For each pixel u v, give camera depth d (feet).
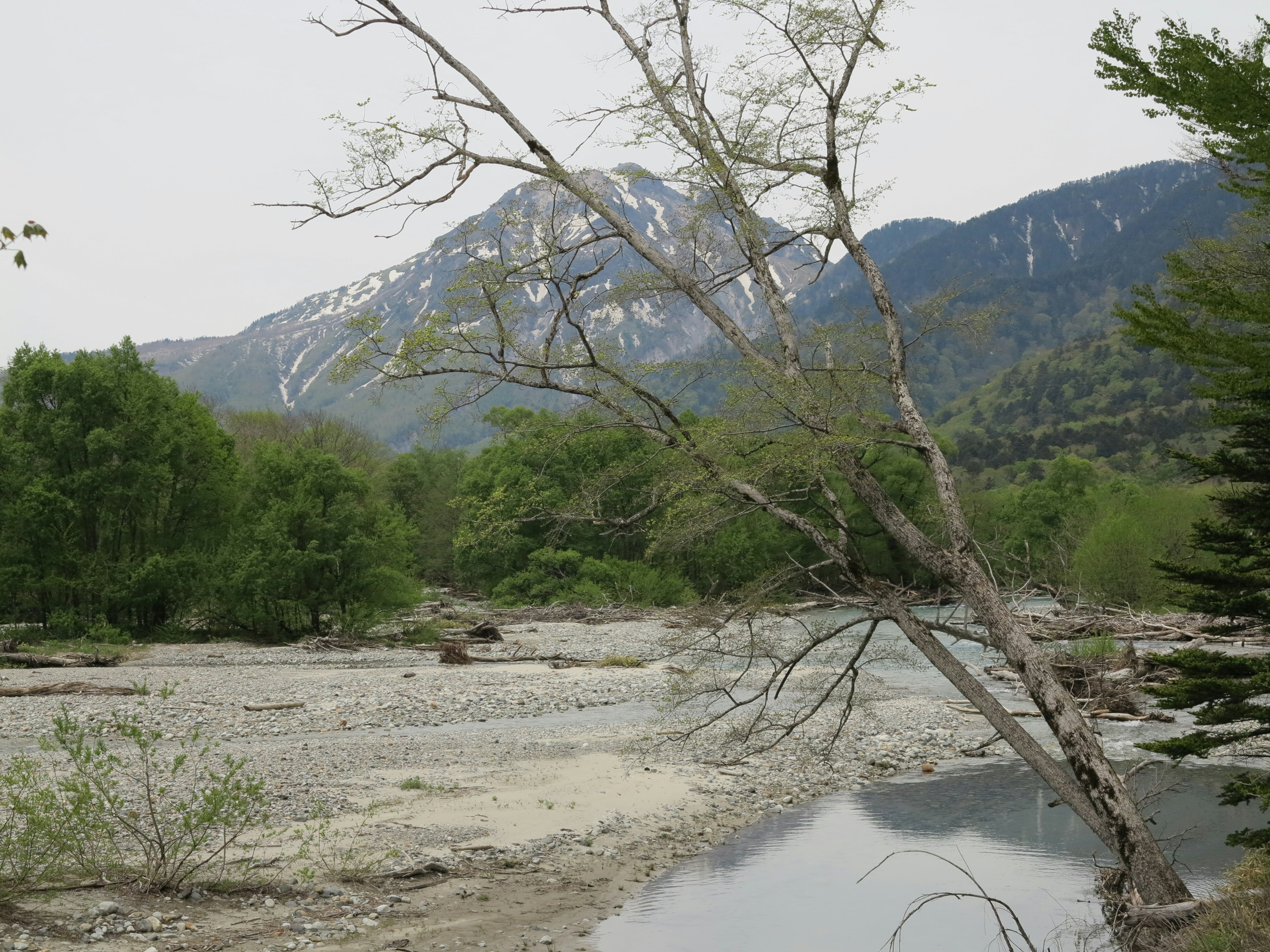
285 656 123.34
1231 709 32.42
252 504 144.97
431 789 50.78
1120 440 471.62
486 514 36.99
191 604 143.33
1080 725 30.89
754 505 34.78
